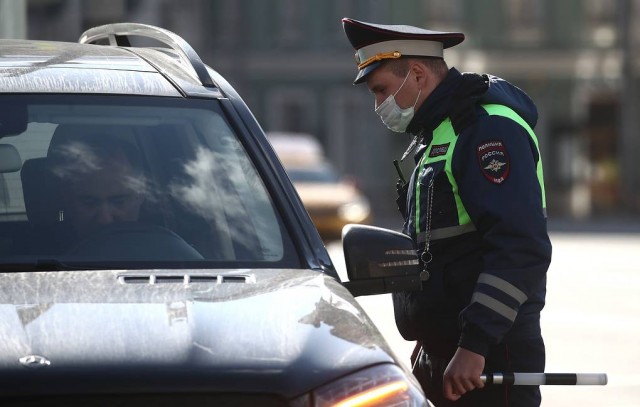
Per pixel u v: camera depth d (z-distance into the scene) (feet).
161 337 28.55
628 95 409.69
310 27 423.64
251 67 423.64
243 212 35.70
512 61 415.23
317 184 213.46
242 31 422.82
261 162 37.09
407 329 41.34
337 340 29.32
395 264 35.32
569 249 239.09
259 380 27.63
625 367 95.76
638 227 335.06
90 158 36.22
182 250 34.47
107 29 44.11
